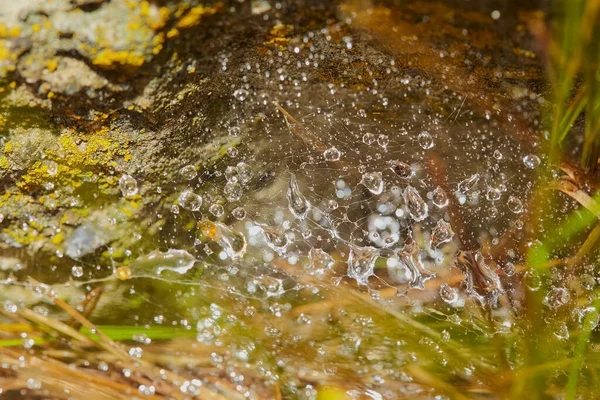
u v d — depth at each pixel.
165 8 0.31
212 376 0.32
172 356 0.32
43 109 0.31
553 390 0.32
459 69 0.32
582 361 0.32
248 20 0.31
